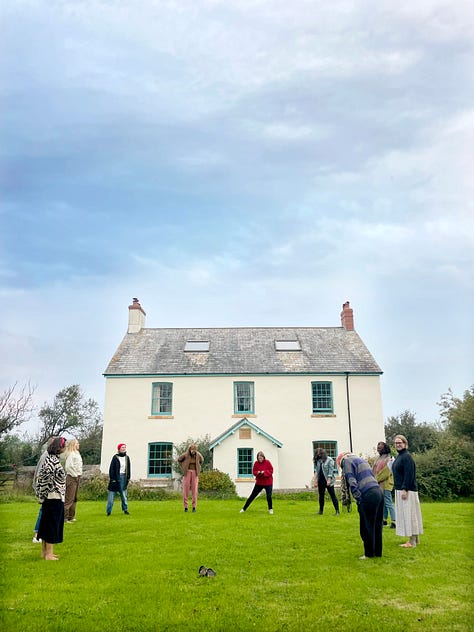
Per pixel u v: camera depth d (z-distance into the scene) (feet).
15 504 54.60
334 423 84.12
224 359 89.51
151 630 17.48
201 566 24.27
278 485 77.56
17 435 100.63
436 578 22.49
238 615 18.58
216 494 68.49
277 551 27.37
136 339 94.84
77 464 37.47
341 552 27.22
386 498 35.70
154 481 79.71
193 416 83.82
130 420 83.51
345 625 17.72
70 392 140.36
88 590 21.11
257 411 84.33
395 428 118.11
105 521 37.52
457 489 70.85
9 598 20.21
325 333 98.78
